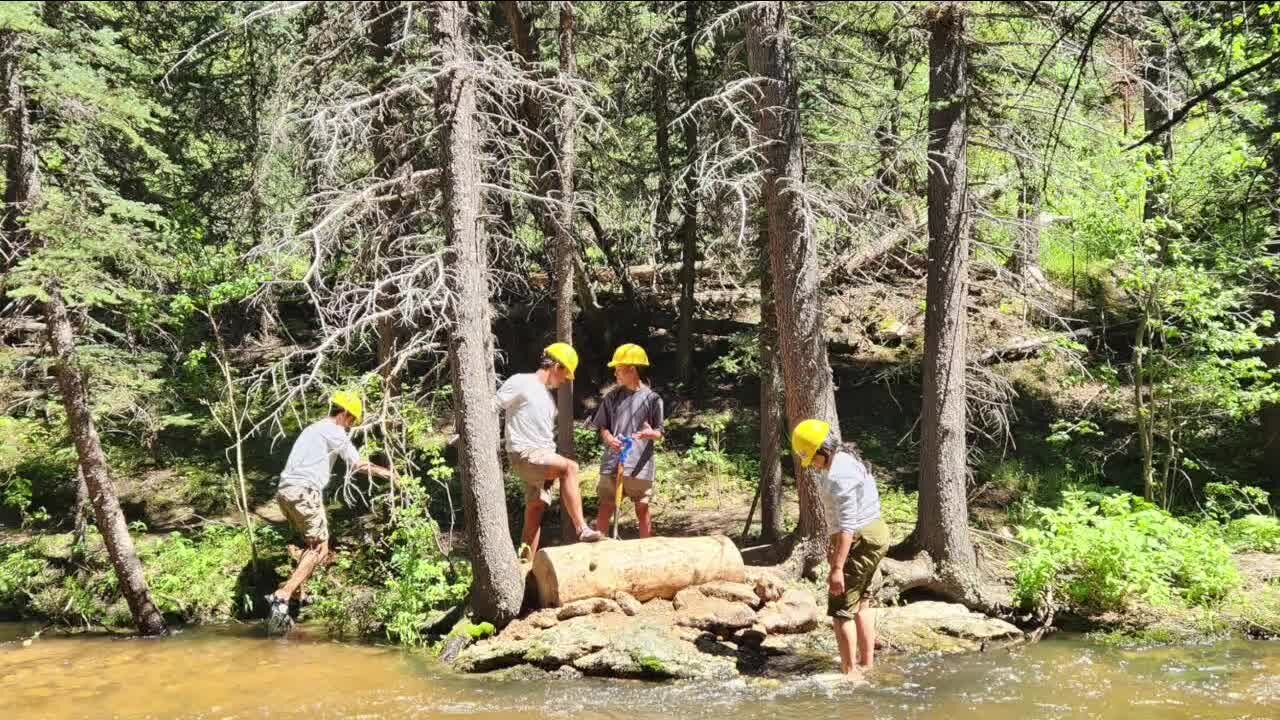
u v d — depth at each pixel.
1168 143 11.50
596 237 16.55
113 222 10.12
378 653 9.34
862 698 7.60
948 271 10.43
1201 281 11.41
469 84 9.51
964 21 10.34
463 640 9.09
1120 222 11.54
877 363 17.41
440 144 9.49
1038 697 7.57
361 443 15.02
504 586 9.20
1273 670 8.16
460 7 9.75
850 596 8.09
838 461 7.93
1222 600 9.94
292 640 9.89
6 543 12.41
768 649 8.91
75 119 9.97
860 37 12.10
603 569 9.06
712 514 13.65
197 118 15.66
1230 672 8.13
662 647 8.44
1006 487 14.08
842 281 12.06
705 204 12.02
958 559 10.21
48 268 9.26
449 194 9.41
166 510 13.77
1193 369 11.80
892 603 10.03
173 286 12.42
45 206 9.70
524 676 8.41
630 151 15.55
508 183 11.32
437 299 9.28
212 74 15.96
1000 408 12.84
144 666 8.98
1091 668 8.34
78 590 11.16
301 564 10.45
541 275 18.05
